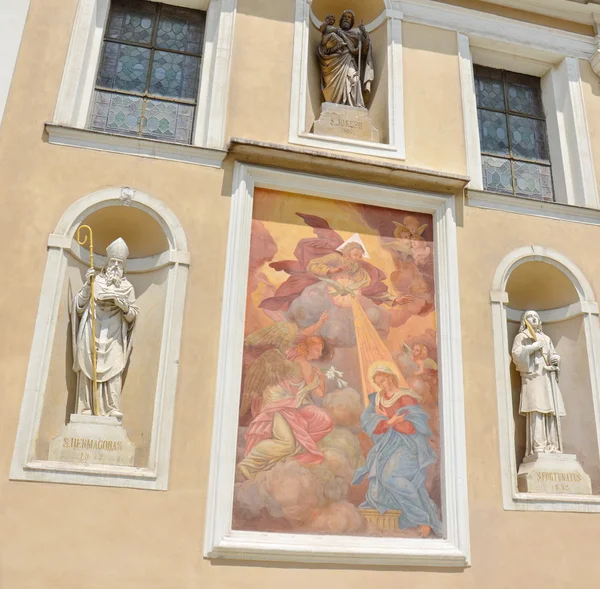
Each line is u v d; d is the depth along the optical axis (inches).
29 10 310.0
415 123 341.7
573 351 323.0
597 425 301.9
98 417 256.4
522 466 297.6
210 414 264.1
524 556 274.7
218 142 308.5
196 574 243.8
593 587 276.8
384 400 288.4
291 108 326.6
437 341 303.7
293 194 311.6
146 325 282.8
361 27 362.6
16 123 288.4
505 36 376.5
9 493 237.8
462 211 326.6
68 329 272.1
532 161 375.2
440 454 285.1
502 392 297.1
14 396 249.1
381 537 266.2
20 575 231.1
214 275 284.0
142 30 343.3
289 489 264.7
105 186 287.6
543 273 333.7
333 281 302.5
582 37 389.1
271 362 281.4
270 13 342.0
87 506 242.5
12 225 271.9
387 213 321.1
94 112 322.3
